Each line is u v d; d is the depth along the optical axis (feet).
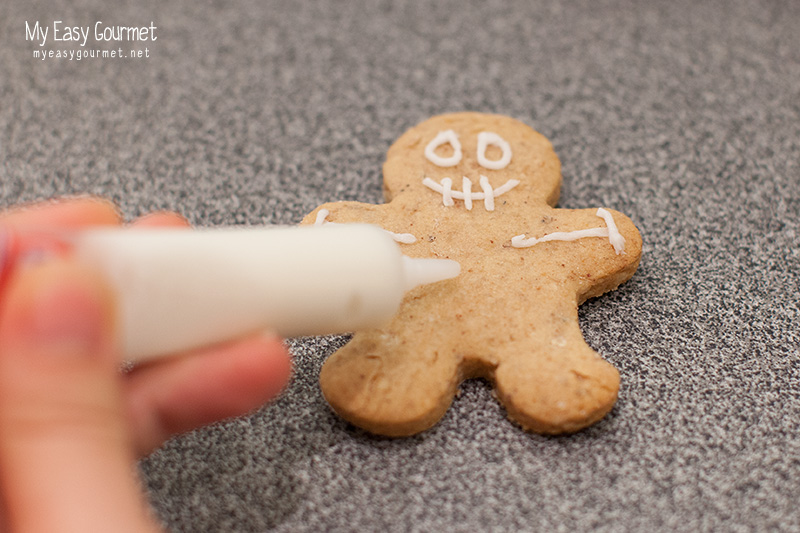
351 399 0.75
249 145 1.02
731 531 0.72
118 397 0.62
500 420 0.78
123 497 0.60
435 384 0.75
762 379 0.80
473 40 1.14
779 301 0.86
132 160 1.00
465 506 0.74
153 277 0.64
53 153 1.01
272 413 0.79
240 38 1.15
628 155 0.99
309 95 1.07
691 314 0.85
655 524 0.72
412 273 0.74
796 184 0.96
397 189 0.89
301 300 0.67
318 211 0.86
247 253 0.66
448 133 0.93
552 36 1.14
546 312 0.79
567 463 0.75
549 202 0.90
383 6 1.20
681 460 0.75
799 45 1.11
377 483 0.75
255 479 0.75
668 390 0.80
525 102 1.06
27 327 0.58
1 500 0.63
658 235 0.91
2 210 0.95
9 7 1.20
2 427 0.60
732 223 0.92
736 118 1.03
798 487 0.74
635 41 1.13
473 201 0.87
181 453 0.77
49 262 0.60
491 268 0.81
